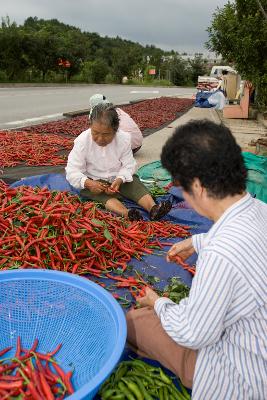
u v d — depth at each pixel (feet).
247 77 43.91
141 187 15.94
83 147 15.17
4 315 8.48
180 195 17.31
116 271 11.59
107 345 7.30
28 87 110.73
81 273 11.30
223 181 5.85
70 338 8.23
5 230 11.84
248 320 5.98
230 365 6.20
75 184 15.08
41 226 11.78
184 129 6.09
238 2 43.14
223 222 6.04
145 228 14.15
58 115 50.49
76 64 141.79
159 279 11.19
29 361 7.63
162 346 7.64
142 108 62.90
